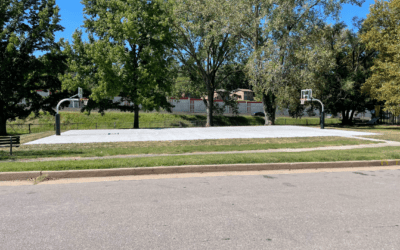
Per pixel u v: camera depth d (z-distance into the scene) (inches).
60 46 1371.8
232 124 2202.3
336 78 1622.8
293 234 149.2
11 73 1228.5
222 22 1347.2
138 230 154.6
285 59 1272.1
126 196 223.3
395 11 1147.3
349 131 977.5
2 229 157.1
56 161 365.7
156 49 1364.4
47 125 1716.3
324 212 184.2
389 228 158.1
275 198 217.2
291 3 1232.2
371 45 1267.2
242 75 1793.8
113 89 1242.6
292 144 584.7
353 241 141.0
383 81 1167.6
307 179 288.8
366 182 275.1
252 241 140.6
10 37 1152.8
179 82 1729.8
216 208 192.5
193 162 344.5
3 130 1285.7
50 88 1400.1
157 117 2034.9
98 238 144.4
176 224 163.0
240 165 336.8
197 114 2263.8
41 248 134.0
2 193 234.8
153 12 1353.3
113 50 1255.5
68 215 179.2
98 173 304.3
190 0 1363.2
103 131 1074.1
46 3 1339.8
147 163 336.5
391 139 687.7
